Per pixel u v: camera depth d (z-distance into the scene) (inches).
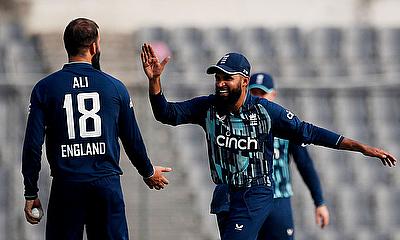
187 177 1534.2
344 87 1549.0
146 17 2053.4
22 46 1831.9
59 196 660.1
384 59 1797.5
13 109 1566.2
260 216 745.6
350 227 1525.6
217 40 1841.8
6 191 1508.4
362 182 1579.7
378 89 1644.9
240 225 742.5
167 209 1476.4
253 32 1861.5
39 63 1781.5
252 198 746.2
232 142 741.9
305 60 1788.9
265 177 750.5
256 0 2060.8
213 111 743.1
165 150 1545.3
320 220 1001.5
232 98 729.0
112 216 665.6
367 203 1549.0
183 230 1475.1
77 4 2063.2
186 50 1797.5
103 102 659.4
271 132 740.7
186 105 743.1
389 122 1654.8
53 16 2062.0
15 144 1549.0
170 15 2057.1
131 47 1855.3
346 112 1646.2
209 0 2059.5
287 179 906.1
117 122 666.2
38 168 660.7
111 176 660.7
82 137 654.5
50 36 1887.3
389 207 1545.3
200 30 1846.7
